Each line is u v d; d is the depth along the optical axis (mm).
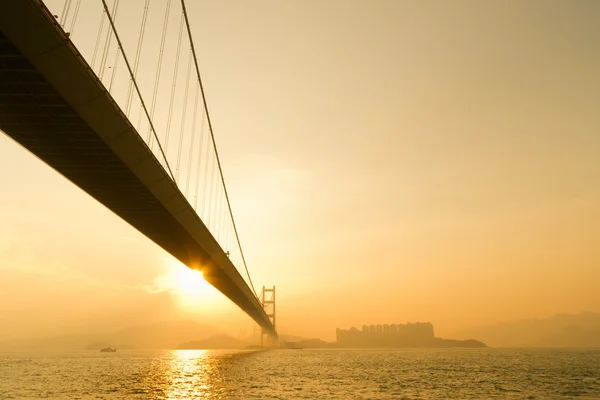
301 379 43906
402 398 30375
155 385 37969
